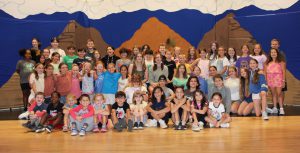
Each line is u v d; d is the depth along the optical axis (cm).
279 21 796
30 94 712
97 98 544
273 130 509
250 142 434
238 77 695
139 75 600
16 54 801
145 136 484
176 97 554
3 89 780
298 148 402
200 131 514
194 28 906
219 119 548
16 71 754
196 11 904
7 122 614
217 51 729
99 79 621
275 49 679
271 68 678
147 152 392
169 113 564
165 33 912
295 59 775
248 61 696
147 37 916
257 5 831
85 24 898
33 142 453
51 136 493
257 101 641
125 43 919
